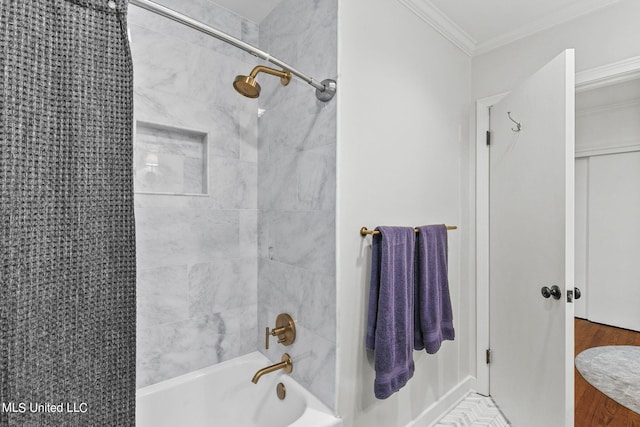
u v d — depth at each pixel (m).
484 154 2.02
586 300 3.63
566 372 1.46
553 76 1.51
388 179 1.50
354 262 1.35
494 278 1.96
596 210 3.53
